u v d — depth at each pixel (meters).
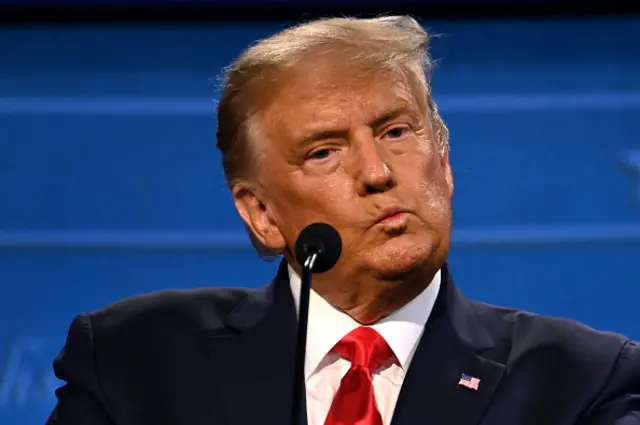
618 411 5.58
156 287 11.23
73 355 6.16
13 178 11.49
